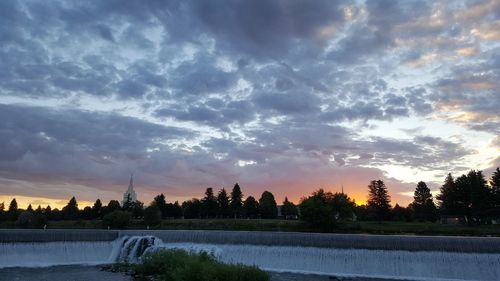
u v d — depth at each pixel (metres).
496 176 136.25
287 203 195.12
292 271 61.47
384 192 186.88
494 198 133.25
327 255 61.94
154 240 71.62
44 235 66.06
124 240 71.94
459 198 139.25
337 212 146.12
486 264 54.81
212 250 67.50
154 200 188.38
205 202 185.25
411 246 58.47
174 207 191.50
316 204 120.38
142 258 59.69
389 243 59.62
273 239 65.88
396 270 58.19
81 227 127.31
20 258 63.19
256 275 41.78
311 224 119.38
